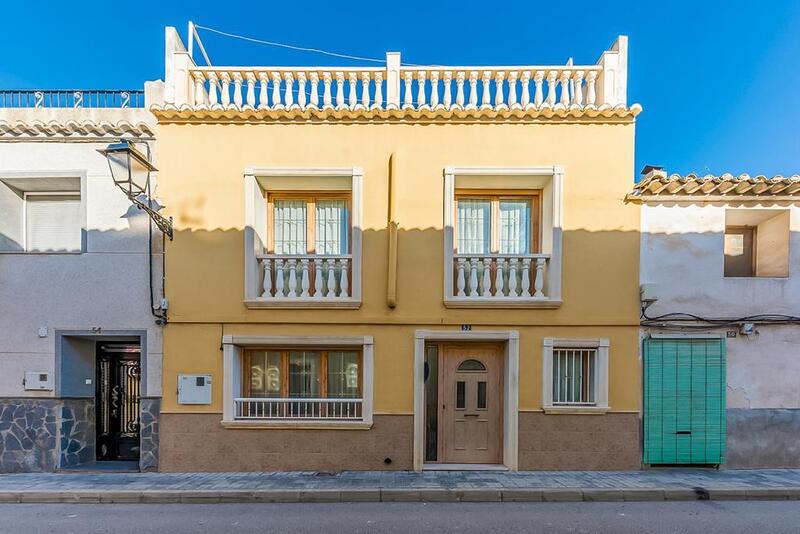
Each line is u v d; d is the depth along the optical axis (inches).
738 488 240.5
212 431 273.9
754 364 279.3
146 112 297.0
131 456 309.4
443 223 280.8
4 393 277.4
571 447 274.1
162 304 275.0
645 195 278.4
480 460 286.2
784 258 283.4
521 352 277.4
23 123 273.0
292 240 299.9
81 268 281.4
